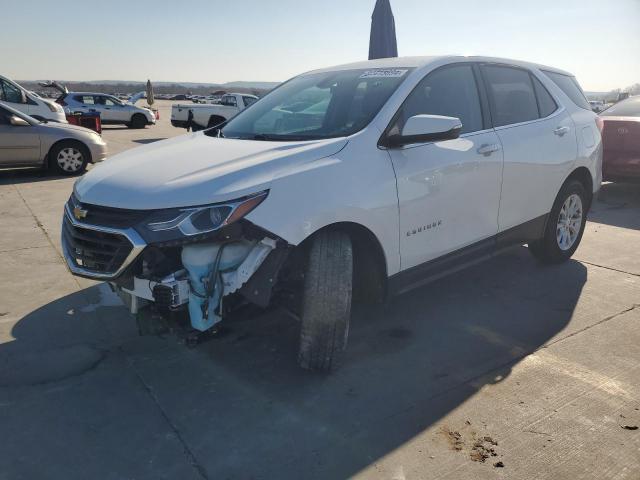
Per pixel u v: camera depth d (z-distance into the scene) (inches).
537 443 101.3
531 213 175.8
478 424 107.2
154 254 112.7
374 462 97.0
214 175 112.4
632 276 188.9
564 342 140.9
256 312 122.7
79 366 130.3
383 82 145.6
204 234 105.7
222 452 100.0
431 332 147.4
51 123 411.5
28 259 205.9
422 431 105.3
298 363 127.0
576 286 179.8
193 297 111.7
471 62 162.1
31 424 108.0
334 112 142.7
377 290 135.2
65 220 134.7
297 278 123.0
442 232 144.1
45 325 151.6
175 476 94.0
